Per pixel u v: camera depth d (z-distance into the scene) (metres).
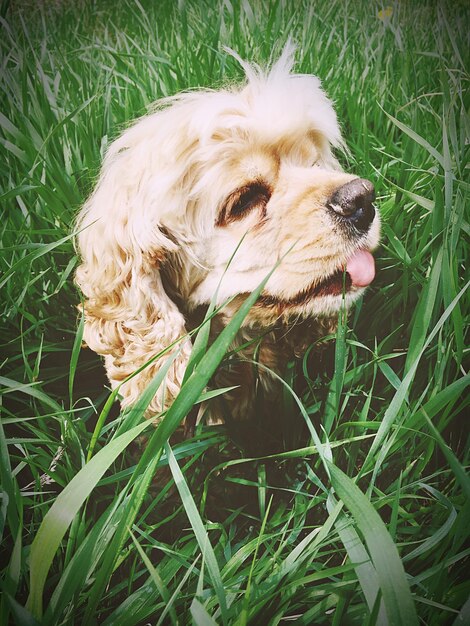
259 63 0.66
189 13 0.96
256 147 0.47
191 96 0.53
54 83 0.70
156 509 0.40
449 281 0.38
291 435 0.43
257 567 0.34
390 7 0.91
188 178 0.47
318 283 0.46
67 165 0.62
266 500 0.41
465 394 0.43
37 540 0.29
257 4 0.93
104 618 0.34
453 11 0.94
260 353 0.51
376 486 0.40
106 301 0.50
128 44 0.87
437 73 0.74
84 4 1.03
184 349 0.47
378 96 0.69
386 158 0.62
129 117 0.69
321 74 0.74
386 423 0.34
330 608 0.33
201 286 0.49
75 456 0.39
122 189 0.49
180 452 0.39
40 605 0.29
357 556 0.29
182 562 0.34
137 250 0.48
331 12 0.92
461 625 0.28
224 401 0.46
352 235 0.45
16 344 0.49
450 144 0.56
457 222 0.41
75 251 0.54
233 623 0.30
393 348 0.47
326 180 0.46
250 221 0.47
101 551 0.32
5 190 0.61
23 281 0.51
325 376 0.48
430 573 0.31
